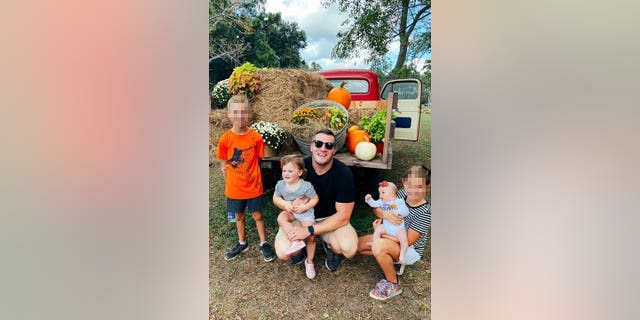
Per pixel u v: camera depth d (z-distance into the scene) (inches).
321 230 79.8
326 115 81.7
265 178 87.8
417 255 82.0
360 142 77.7
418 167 80.3
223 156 82.2
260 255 89.4
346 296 82.1
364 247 81.9
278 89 86.1
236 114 78.4
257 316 80.2
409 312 80.5
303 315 79.8
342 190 78.6
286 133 83.1
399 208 80.4
